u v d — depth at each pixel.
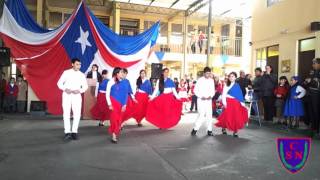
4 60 12.18
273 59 14.62
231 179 5.32
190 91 18.48
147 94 11.36
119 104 8.23
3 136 8.80
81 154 6.83
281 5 13.83
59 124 11.26
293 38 13.04
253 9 15.99
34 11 22.23
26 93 14.49
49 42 13.28
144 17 25.67
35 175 5.31
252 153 7.24
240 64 25.66
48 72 13.36
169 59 24.30
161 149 7.49
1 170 5.56
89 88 12.62
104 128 10.59
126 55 14.57
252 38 16.09
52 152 6.96
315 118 9.54
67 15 23.72
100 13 24.67
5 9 12.87
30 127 10.48
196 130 9.71
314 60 9.78
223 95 9.65
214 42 26.34
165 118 10.60
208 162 6.39
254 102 12.93
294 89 10.66
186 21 24.34
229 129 9.52
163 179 5.25
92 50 14.02
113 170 5.69
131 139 8.71
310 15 12.15
